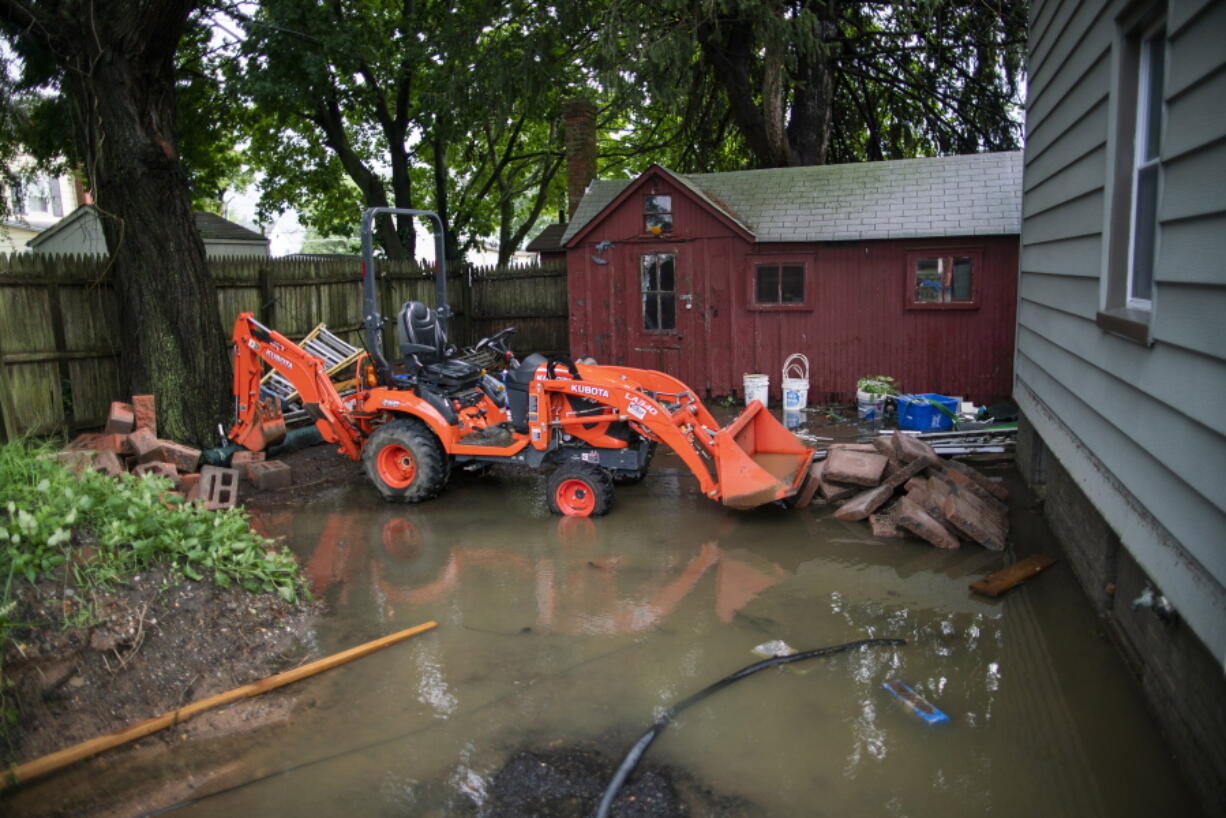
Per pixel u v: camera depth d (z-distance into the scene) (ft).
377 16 55.01
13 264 21.97
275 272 30.17
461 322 42.27
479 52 43.45
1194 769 9.37
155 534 13.71
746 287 32.89
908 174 32.86
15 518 12.48
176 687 11.85
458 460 22.07
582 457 20.63
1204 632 8.75
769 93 40.55
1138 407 11.26
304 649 13.32
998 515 18.51
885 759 10.17
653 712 11.30
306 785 9.89
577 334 35.60
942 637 13.42
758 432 21.53
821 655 12.82
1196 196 9.12
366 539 18.76
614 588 15.66
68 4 23.06
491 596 15.37
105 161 23.85
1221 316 8.39
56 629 11.54
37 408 22.70
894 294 31.12
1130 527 11.69
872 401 29.40
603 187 37.50
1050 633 13.53
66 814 9.48
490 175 74.95
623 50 37.01
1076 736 10.62
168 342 24.35
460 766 10.19
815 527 19.08
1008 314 29.89
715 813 9.23
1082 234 15.21
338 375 29.37
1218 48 8.57
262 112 54.80
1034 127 20.71
